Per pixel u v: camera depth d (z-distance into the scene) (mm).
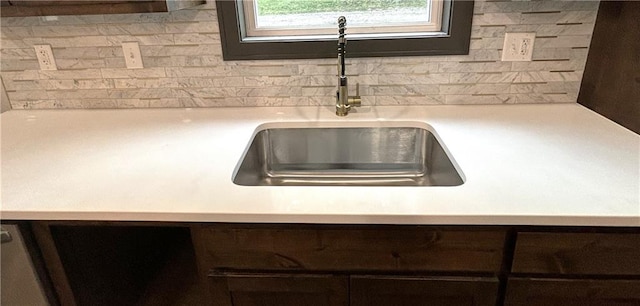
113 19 1499
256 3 1555
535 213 856
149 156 1193
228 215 900
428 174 1438
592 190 933
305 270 1001
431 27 1528
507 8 1399
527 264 936
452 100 1562
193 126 1436
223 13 1457
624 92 1265
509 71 1495
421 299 1013
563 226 884
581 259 922
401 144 1475
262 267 1004
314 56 1510
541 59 1467
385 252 954
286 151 1521
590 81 1438
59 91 1637
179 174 1075
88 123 1502
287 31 1570
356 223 900
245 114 1544
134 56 1554
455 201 907
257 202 931
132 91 1622
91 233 1194
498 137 1247
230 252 986
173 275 1863
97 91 1629
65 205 941
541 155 1115
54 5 1216
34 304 1109
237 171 1146
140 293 1608
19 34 1540
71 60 1577
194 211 905
